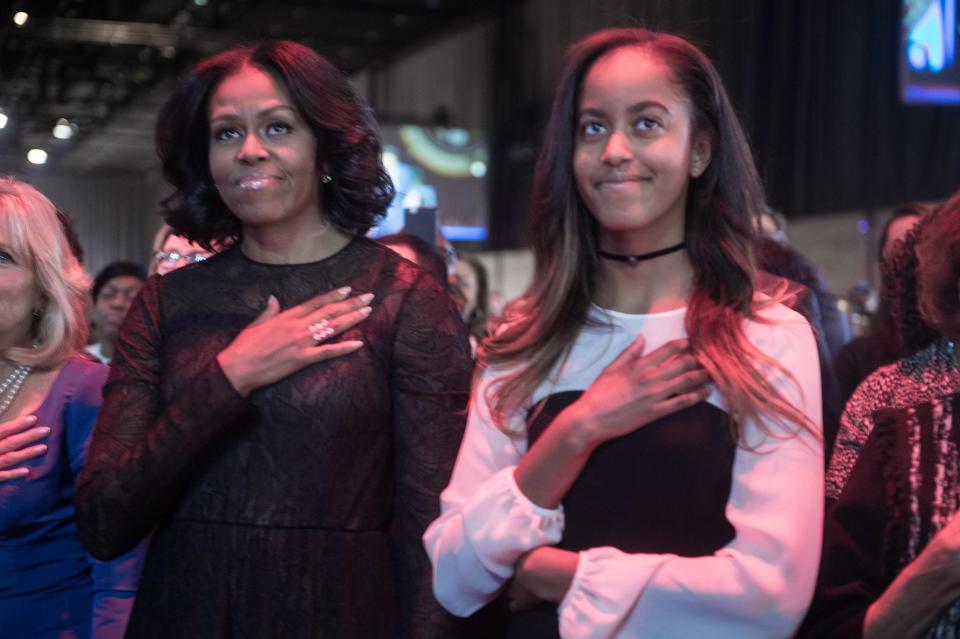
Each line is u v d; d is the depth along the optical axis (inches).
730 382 60.9
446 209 662.5
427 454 74.3
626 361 63.0
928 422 61.3
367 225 81.4
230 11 579.5
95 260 994.7
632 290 67.0
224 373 72.4
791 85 387.9
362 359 74.5
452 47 662.5
